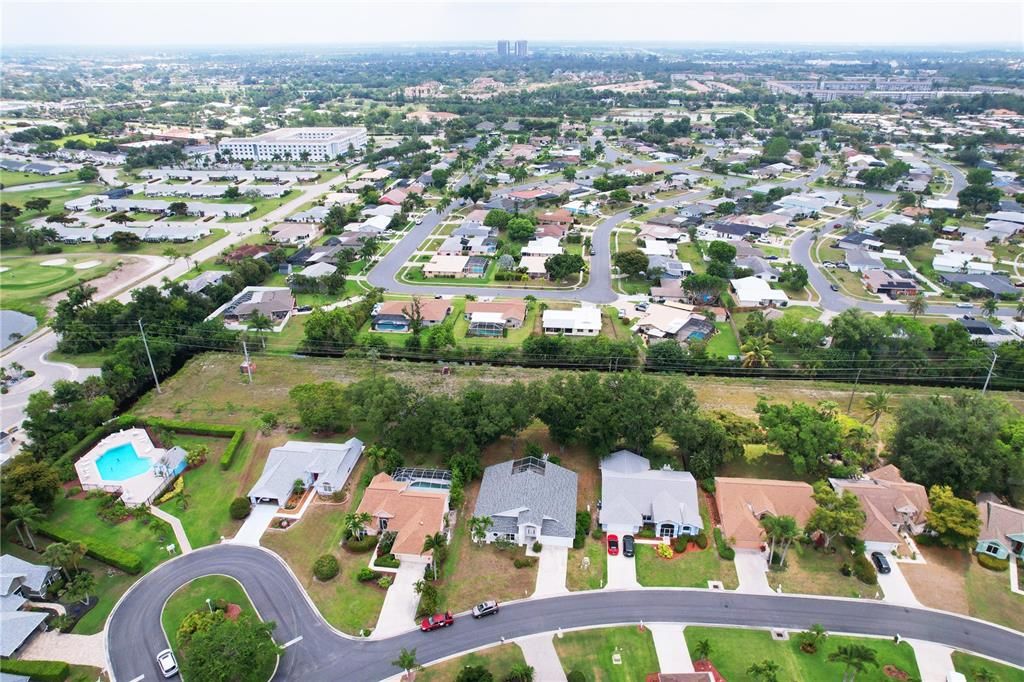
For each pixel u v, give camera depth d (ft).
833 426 338.75
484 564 290.97
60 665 236.84
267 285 638.53
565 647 250.98
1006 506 310.04
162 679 237.25
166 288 555.69
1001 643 253.65
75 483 344.08
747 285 603.67
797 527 301.63
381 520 308.40
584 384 360.69
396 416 352.90
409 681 236.02
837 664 243.81
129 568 283.59
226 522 317.01
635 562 291.99
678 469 350.84
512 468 333.62
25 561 280.51
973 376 452.76
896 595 274.57
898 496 312.50
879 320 497.87
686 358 474.90
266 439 384.47
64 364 484.33
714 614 265.54
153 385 464.24
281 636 255.09
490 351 490.08
